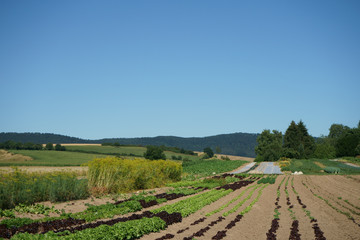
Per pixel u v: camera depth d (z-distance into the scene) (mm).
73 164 60375
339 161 80438
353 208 22078
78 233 11289
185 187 30578
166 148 133250
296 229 15484
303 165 68000
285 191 29891
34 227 12406
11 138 174125
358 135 101250
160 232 14180
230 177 43250
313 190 31766
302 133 102562
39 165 57969
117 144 121688
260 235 14414
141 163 29250
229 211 18812
